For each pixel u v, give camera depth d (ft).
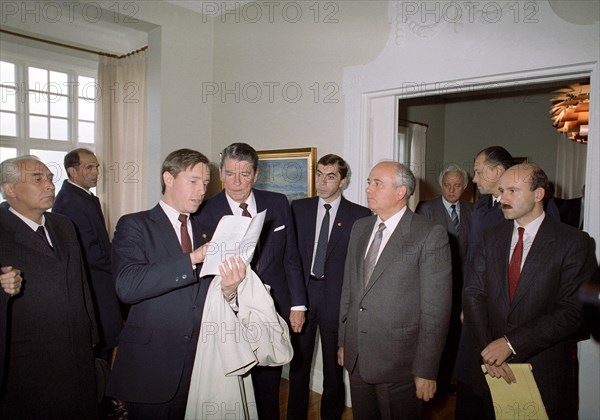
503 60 8.14
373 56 10.01
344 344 6.89
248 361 5.11
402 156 17.87
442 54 8.89
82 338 6.29
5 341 5.37
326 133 10.93
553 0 7.60
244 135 12.81
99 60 14.98
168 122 12.60
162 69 12.39
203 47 13.39
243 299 5.43
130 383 5.17
